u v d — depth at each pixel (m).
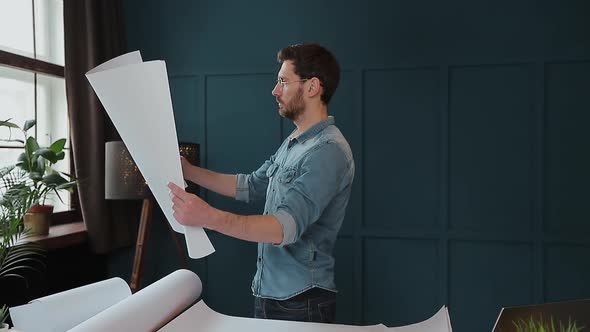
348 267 3.16
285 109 1.75
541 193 2.96
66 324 1.30
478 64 3.00
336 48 3.14
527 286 3.00
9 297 2.45
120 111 1.18
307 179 1.56
